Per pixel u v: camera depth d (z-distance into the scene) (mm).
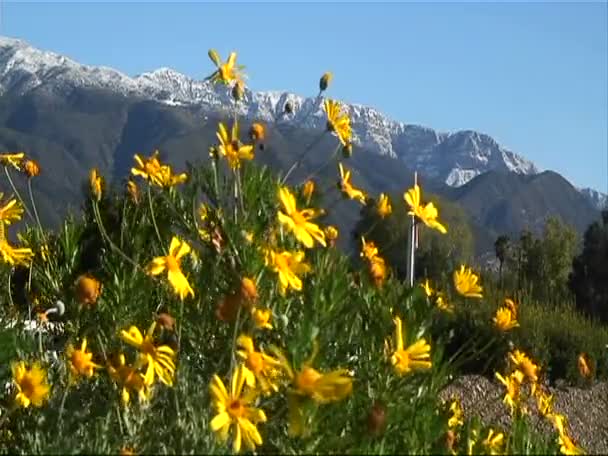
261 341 5031
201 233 5727
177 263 5105
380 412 4367
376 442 4500
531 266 32656
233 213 5562
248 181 5570
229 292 5039
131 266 6125
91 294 5266
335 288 4781
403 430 4688
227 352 5027
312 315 4664
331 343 4926
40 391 5180
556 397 12617
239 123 5805
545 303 18500
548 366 13312
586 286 29141
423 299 5480
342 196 5770
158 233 5953
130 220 6547
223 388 4188
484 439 5152
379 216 5758
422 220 5734
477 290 6082
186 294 5250
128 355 5551
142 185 6691
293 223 4809
